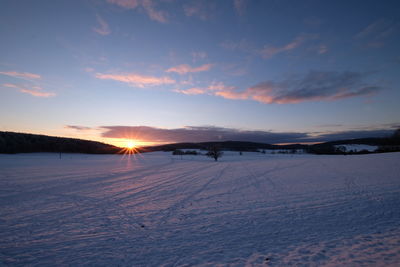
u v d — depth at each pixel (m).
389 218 6.82
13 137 106.12
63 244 5.71
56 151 109.00
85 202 10.91
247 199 10.80
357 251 4.66
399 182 13.16
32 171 28.64
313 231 6.02
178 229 6.68
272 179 18.09
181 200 11.08
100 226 7.18
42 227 7.15
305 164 33.38
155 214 8.53
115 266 4.47
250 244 5.32
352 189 11.88
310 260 4.36
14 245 5.70
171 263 4.49
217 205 9.77
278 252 4.80
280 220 7.18
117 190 14.41
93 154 116.75
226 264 4.35
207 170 29.75
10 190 14.58
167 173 26.30
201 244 5.44
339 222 6.69
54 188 15.36
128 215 8.47
